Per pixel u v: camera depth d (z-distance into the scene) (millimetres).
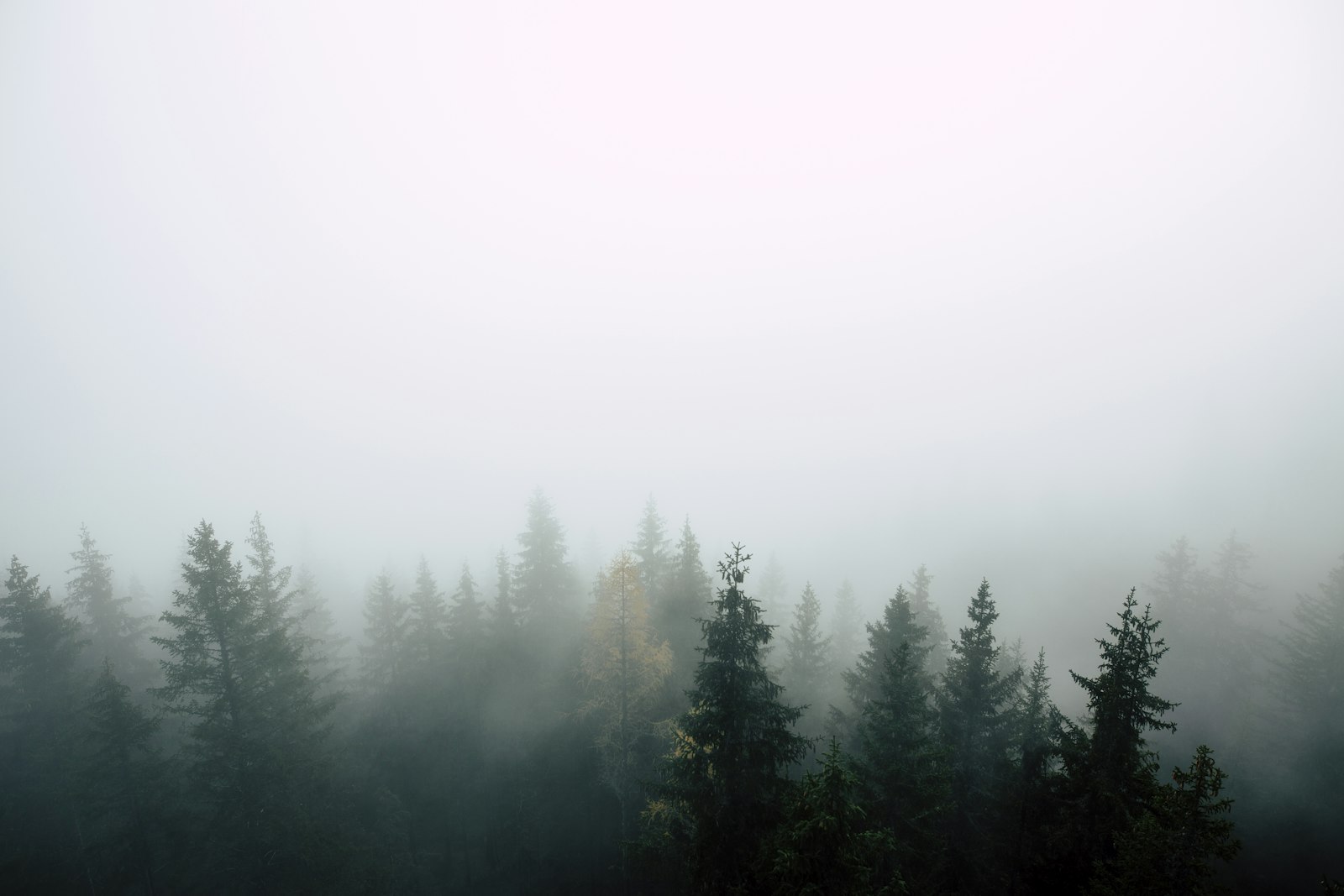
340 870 22844
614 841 31625
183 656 21469
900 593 27422
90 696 29250
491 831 34375
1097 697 17953
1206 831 13172
